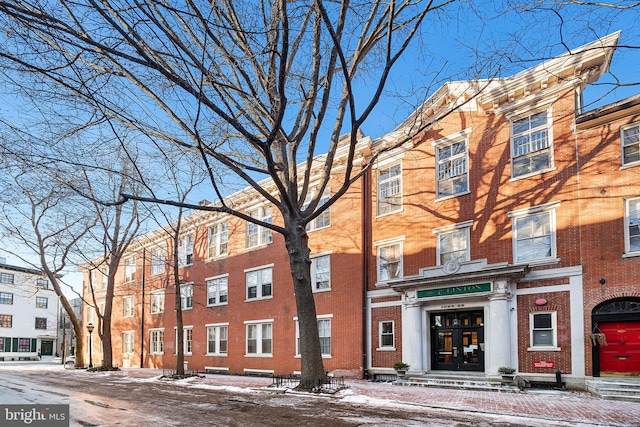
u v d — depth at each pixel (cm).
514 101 1725
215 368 2755
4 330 5547
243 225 2755
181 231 3191
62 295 3108
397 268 1989
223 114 1085
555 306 1518
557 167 1596
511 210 1683
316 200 1561
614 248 1440
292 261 1509
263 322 2480
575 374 1442
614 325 1427
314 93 1424
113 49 933
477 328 1712
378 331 1969
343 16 1230
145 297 3556
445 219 1866
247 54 1270
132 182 2581
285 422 957
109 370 2850
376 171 2142
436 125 1953
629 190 1443
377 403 1220
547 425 921
